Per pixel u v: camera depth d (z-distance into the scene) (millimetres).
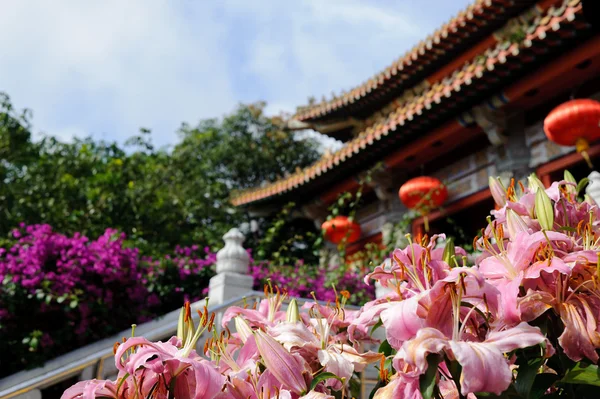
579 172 9617
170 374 1127
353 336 1452
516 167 8961
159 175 16516
